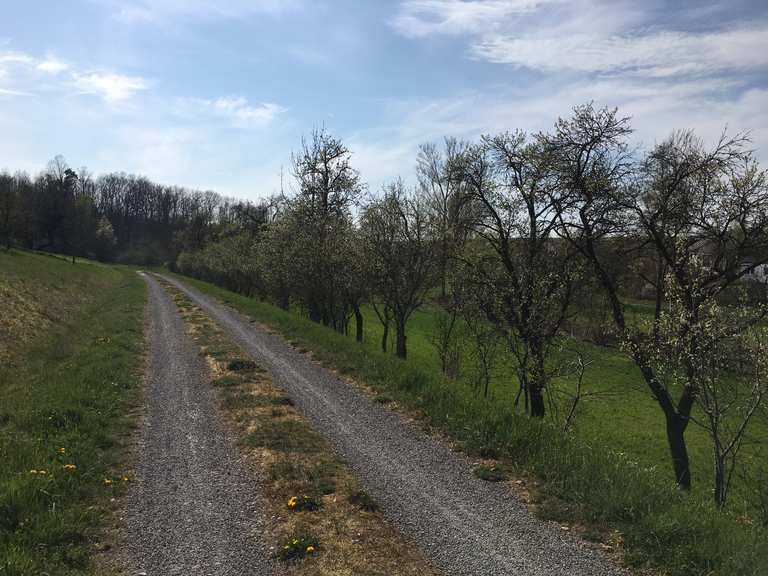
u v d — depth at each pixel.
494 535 6.17
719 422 12.36
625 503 6.64
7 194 73.81
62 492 6.78
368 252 24.47
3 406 10.81
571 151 16.44
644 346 14.70
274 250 35.12
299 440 9.29
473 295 19.02
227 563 5.52
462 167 18.58
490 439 9.28
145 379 14.07
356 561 5.55
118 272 86.31
